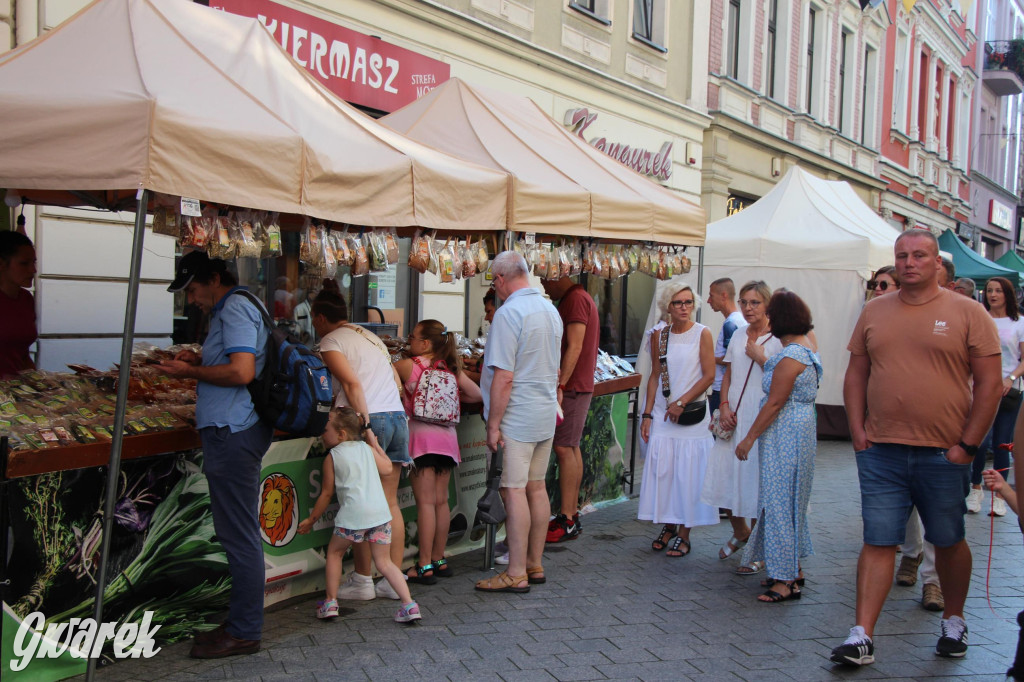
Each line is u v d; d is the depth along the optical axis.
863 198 22.64
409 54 9.08
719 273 11.13
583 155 6.45
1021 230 40.81
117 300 6.65
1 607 3.27
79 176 3.18
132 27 3.69
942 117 28.67
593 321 5.95
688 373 5.64
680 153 14.26
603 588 5.03
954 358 3.89
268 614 4.39
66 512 3.49
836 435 11.03
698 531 6.41
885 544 4.03
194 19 4.07
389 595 4.72
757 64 16.89
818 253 10.66
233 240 3.59
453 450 5.03
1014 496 3.54
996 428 7.13
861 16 21.48
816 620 4.59
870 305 4.17
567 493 6.05
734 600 4.88
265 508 4.31
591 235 5.67
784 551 4.79
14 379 4.02
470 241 5.46
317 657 3.89
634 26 13.12
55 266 6.19
